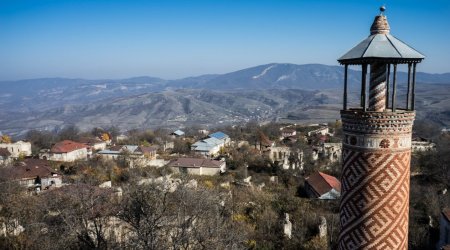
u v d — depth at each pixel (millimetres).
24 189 65375
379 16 16703
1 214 53031
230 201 59406
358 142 16094
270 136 148000
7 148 119188
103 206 44938
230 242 37125
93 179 74938
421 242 49969
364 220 16094
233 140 147500
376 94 16609
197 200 43031
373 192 15867
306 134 146625
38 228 44688
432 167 82188
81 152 118188
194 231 37125
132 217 38844
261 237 51625
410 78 16328
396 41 16188
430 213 58219
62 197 46312
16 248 43062
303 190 80000
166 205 41281
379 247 15945
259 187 76500
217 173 92312
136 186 48156
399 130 15648
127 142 144250
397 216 15953
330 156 101125
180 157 106688
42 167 82375
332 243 49219
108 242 39438
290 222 54031
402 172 15930
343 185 17016
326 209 63781
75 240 39312
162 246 34406
